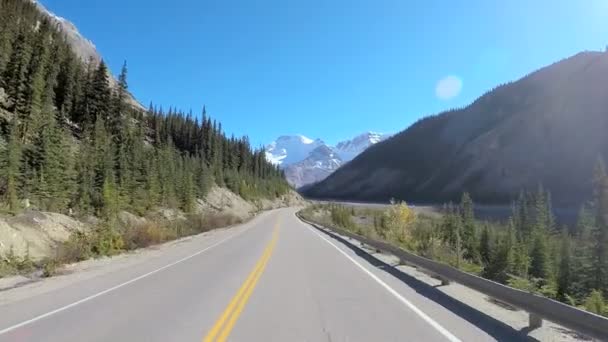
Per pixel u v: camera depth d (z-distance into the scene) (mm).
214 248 26766
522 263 30172
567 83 156125
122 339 7418
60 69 84812
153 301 10758
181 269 17141
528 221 61688
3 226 25250
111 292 12211
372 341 7211
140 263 19922
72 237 24609
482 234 44844
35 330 8102
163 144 101750
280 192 180375
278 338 7387
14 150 35531
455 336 7516
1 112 58469
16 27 85188
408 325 8281
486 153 163750
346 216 60156
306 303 10359
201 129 136750
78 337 7574
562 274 33031
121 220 42656
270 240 32000
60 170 40812
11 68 66938
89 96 84000
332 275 15078
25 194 35562
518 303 8672
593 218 38406
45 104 58438
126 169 53656
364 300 10750
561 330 7922
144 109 145625
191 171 86938
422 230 47625
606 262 32500
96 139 57688
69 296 11742
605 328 6266
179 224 43406
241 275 15086
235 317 8898
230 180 116875
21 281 15359
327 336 7512
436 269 14016
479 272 17375
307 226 53938
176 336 7555
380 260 19781
